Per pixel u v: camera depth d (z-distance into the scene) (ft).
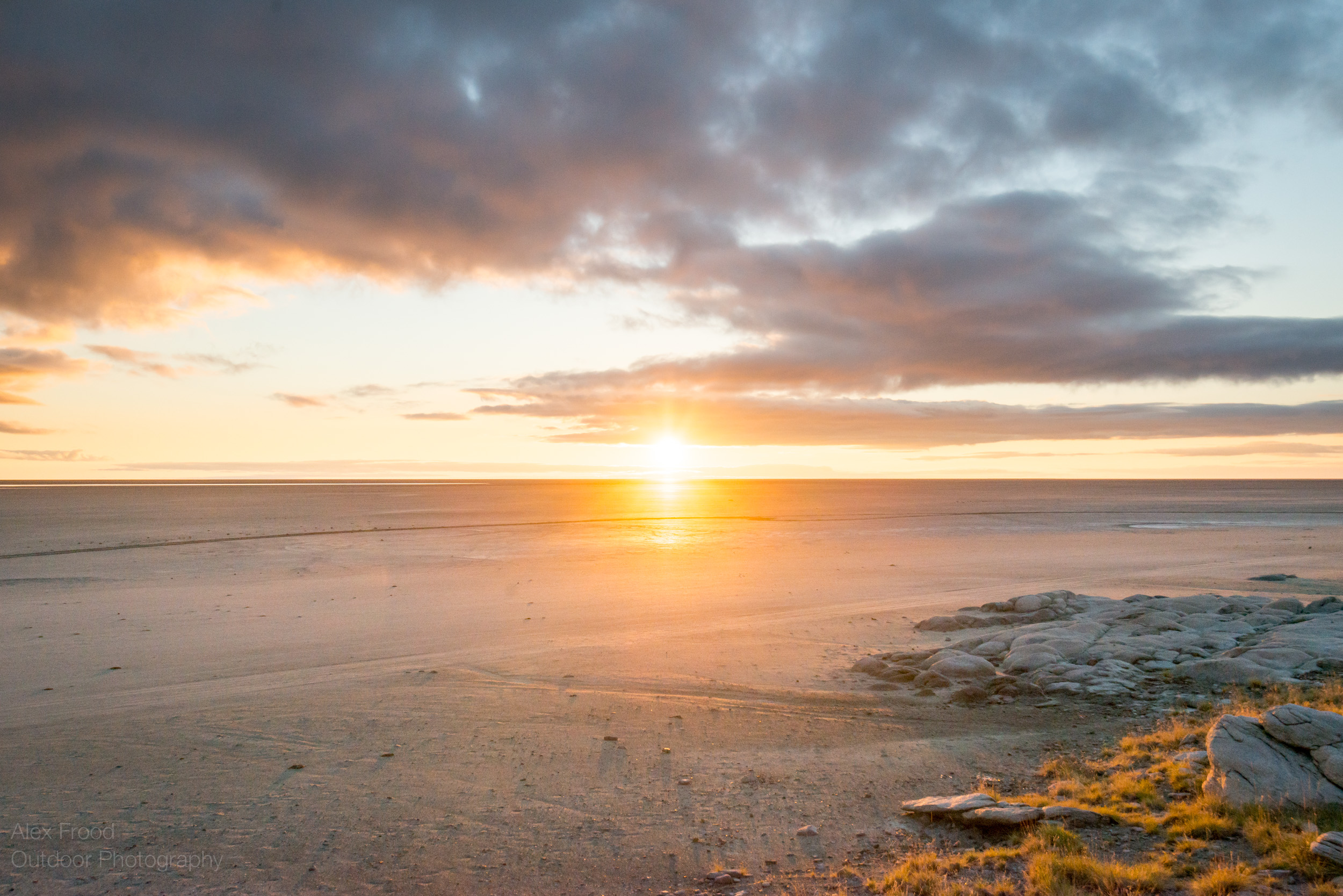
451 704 71.46
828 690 75.61
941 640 100.32
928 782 50.96
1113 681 71.97
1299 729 41.86
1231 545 240.53
